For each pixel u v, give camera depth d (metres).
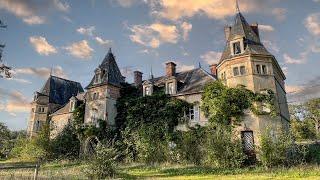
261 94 28.36
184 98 33.44
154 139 31.64
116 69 40.75
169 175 20.83
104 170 19.17
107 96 37.22
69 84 58.06
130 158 31.97
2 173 18.47
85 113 38.97
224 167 24.58
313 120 53.78
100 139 35.00
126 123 35.69
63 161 33.56
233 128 27.94
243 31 32.00
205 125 30.56
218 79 31.41
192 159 28.33
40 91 54.91
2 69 25.59
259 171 21.75
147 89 36.59
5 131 60.66
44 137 39.34
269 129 25.22
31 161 37.34
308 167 22.06
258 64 29.67
